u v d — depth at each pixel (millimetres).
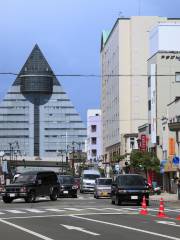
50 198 43781
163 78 80875
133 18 111250
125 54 111875
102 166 135625
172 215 26906
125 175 37312
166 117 72312
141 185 36531
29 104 173875
